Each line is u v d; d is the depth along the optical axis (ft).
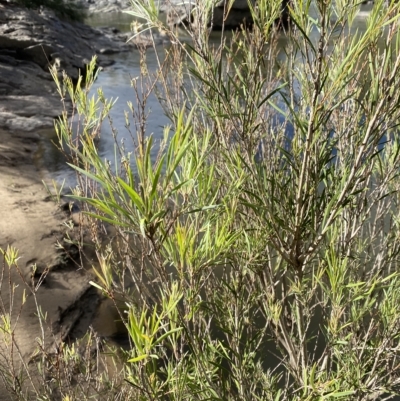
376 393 5.40
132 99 27.58
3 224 13.85
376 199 5.69
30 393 8.00
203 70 4.57
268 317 5.66
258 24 4.17
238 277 5.30
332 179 4.64
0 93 29.25
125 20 69.97
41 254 12.85
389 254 6.47
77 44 43.29
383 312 5.24
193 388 4.43
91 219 5.88
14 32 38.34
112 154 19.08
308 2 3.57
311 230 4.18
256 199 4.49
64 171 19.24
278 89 4.24
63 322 10.78
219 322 5.17
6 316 5.41
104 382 6.22
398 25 3.78
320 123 3.91
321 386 3.91
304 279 5.29
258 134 5.85
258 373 6.14
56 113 26.96
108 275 4.20
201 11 4.23
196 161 3.61
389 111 3.99
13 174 17.93
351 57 3.61
